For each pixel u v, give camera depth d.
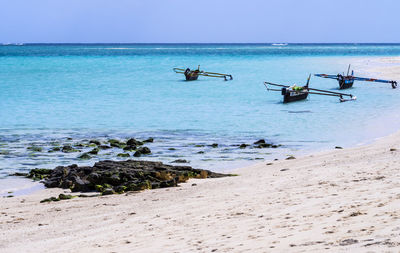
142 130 35.28
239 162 24.31
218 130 35.00
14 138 32.09
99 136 32.94
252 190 15.34
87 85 71.56
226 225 10.75
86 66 121.94
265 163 23.47
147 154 26.89
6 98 55.53
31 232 12.38
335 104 49.50
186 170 20.70
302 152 26.38
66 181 19.72
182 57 184.75
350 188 13.15
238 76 88.25
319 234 8.49
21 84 72.56
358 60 142.00
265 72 98.00
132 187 18.12
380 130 32.16
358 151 23.14
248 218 11.16
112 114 43.34
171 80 81.00
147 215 13.19
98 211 14.57
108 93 61.31
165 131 34.84
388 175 14.55
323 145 28.28
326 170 17.53
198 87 69.12
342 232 8.34
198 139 31.53
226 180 18.48
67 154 27.00
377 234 7.67
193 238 9.88
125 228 11.78
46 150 28.08
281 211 11.39
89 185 19.11
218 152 27.14
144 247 9.61
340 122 37.09
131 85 72.00
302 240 8.26
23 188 19.75
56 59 165.38
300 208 11.37
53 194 18.58
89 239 10.99
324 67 110.62
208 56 195.62
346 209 10.35
